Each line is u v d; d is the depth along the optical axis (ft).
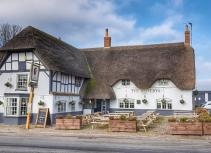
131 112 90.07
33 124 75.15
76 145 42.88
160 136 52.70
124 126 58.75
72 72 87.51
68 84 88.74
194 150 39.06
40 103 76.33
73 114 89.76
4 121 75.87
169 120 55.98
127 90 101.60
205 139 49.49
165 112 97.60
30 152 36.37
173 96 96.94
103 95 95.61
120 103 102.22
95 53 116.16
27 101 77.41
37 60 78.59
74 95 90.94
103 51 115.75
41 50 78.84
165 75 96.02
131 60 106.32
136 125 58.59
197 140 48.44
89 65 110.52
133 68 102.53
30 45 77.66
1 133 58.18
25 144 43.39
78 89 96.32
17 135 55.36
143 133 56.54
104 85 99.04
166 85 98.12
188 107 94.73
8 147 40.34
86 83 101.40
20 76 80.43
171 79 95.20
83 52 118.93
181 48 105.29
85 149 39.22
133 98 100.89
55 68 77.82
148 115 70.59
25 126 69.82
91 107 97.81
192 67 97.19
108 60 110.01
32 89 66.33
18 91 79.87
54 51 87.81
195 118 59.62
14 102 75.97
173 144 44.68
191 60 99.30
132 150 38.63
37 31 87.81
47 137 52.60
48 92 76.69
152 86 99.35
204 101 179.52
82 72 97.60
